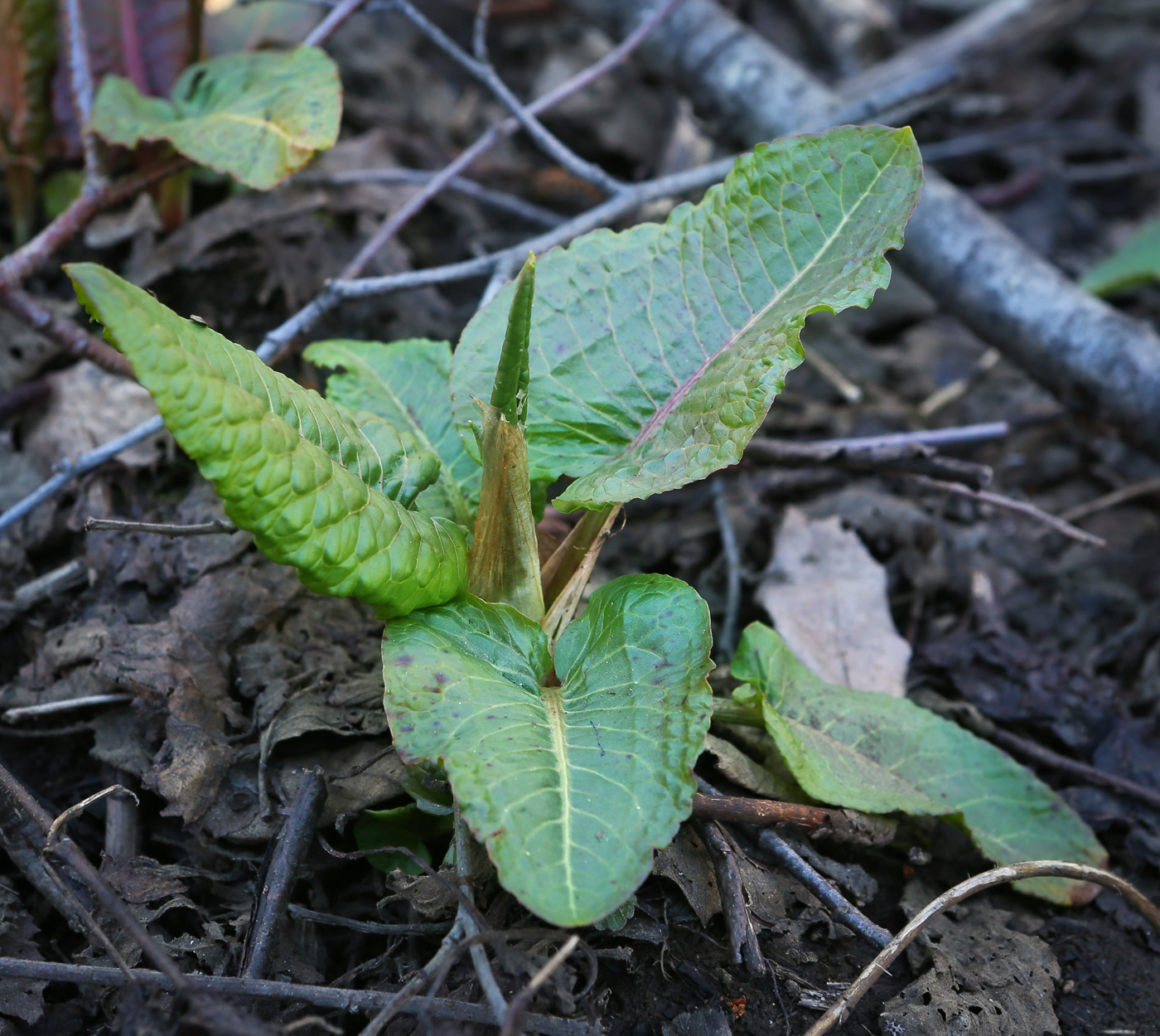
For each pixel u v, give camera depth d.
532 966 0.41
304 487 0.41
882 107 0.68
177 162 0.55
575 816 0.40
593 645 0.44
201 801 0.46
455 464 0.49
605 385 0.47
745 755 0.49
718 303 0.46
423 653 0.42
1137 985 0.47
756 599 0.56
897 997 0.45
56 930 0.46
